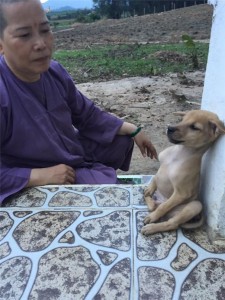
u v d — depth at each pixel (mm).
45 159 670
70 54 3180
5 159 667
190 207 545
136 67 2432
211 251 522
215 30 558
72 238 551
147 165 1142
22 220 588
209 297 462
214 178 536
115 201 625
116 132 763
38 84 637
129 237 549
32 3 572
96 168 745
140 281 484
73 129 722
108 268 503
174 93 1772
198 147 534
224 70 521
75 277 494
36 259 521
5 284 489
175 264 505
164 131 1362
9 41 581
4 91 614
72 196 637
